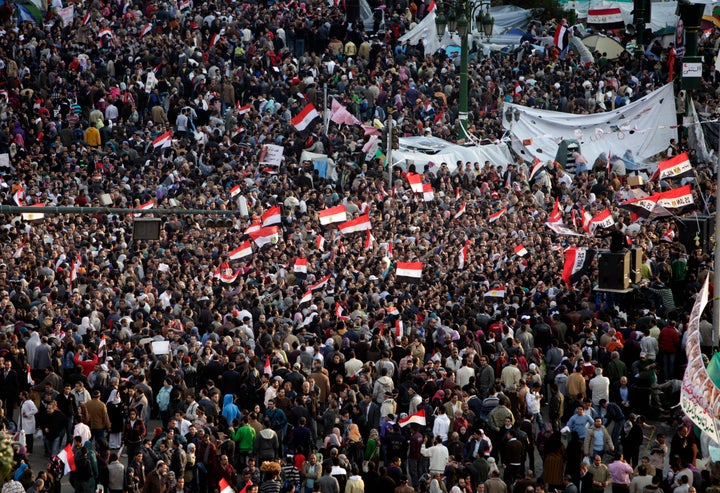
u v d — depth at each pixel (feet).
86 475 198.80
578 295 269.03
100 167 383.86
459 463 201.46
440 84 452.35
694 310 172.04
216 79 437.99
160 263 292.81
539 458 232.12
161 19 481.05
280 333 247.50
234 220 331.36
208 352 234.99
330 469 196.65
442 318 254.06
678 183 364.99
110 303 262.06
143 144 407.44
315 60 459.32
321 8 501.15
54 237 320.09
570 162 404.36
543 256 297.33
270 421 215.51
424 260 304.50
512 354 235.61
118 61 445.78
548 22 515.09
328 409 218.79
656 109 417.28
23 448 196.24
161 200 359.46
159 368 232.73
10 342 234.79
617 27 510.58
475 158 401.49
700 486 193.57
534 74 467.11
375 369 231.91
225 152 392.27
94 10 478.59
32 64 443.73
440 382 223.71
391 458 208.54
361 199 357.41
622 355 239.09
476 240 319.88
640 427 214.28
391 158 370.32
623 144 414.00
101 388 228.02
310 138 395.75
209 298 266.98
